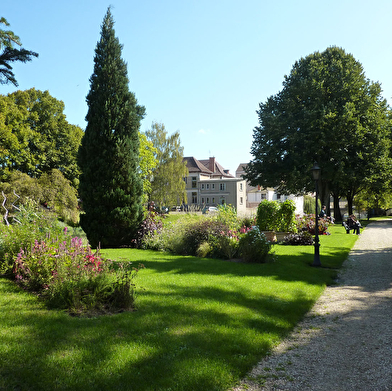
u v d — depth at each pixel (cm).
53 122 3519
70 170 3588
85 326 470
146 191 4200
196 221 1402
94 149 1366
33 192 2205
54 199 2325
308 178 2953
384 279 917
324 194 3384
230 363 395
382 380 373
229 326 509
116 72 1399
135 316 521
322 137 2870
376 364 413
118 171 1363
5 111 2934
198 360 392
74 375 346
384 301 706
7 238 757
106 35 1420
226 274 872
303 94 3030
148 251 1283
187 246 1267
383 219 4928
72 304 536
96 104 1374
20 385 325
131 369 363
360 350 458
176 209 4731
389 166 3095
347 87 2947
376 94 3291
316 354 446
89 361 375
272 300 669
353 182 3341
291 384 365
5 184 2203
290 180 3108
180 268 928
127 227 1391
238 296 673
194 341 445
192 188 6381
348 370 399
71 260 625
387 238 2023
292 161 3066
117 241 1396
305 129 2997
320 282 870
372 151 3002
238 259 1142
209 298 644
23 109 3147
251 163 3397
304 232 1691
